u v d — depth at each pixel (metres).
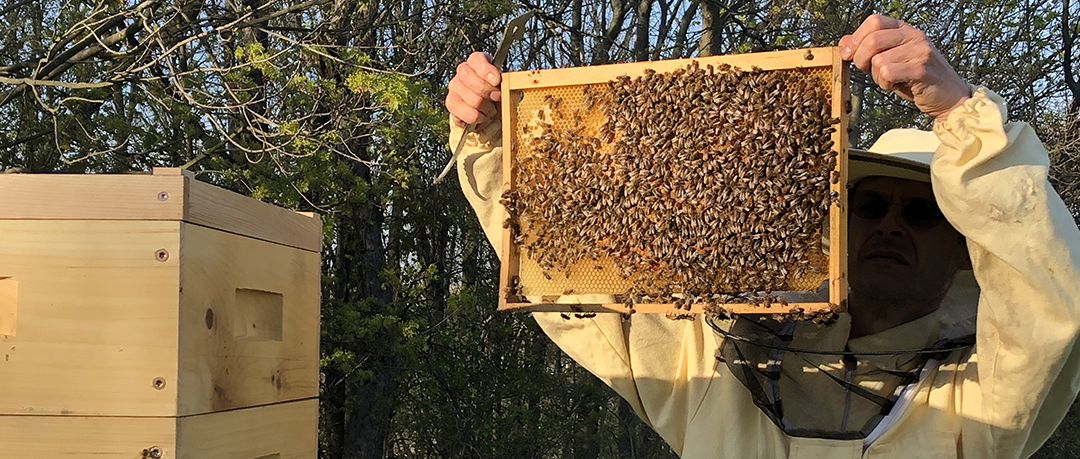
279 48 9.56
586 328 2.88
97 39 7.52
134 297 1.82
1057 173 11.60
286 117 10.19
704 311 2.25
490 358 13.95
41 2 10.57
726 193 2.23
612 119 2.40
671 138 2.32
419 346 11.11
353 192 10.16
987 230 1.99
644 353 2.83
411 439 14.30
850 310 2.60
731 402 2.62
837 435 2.40
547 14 11.28
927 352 2.42
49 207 1.83
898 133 2.90
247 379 2.11
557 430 14.57
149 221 1.83
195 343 1.88
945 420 2.39
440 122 9.09
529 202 2.49
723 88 2.27
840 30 12.66
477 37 11.78
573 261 2.44
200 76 9.86
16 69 8.53
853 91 11.71
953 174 2.01
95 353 1.81
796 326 2.51
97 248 1.83
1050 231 1.94
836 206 2.13
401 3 10.73
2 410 1.81
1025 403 2.15
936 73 2.07
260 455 2.18
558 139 2.50
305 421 2.44
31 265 1.83
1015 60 13.40
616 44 14.77
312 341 2.50
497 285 14.07
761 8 14.16
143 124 10.41
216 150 9.62
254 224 2.16
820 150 2.18
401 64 9.85
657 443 15.75
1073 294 1.95
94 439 1.80
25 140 9.45
